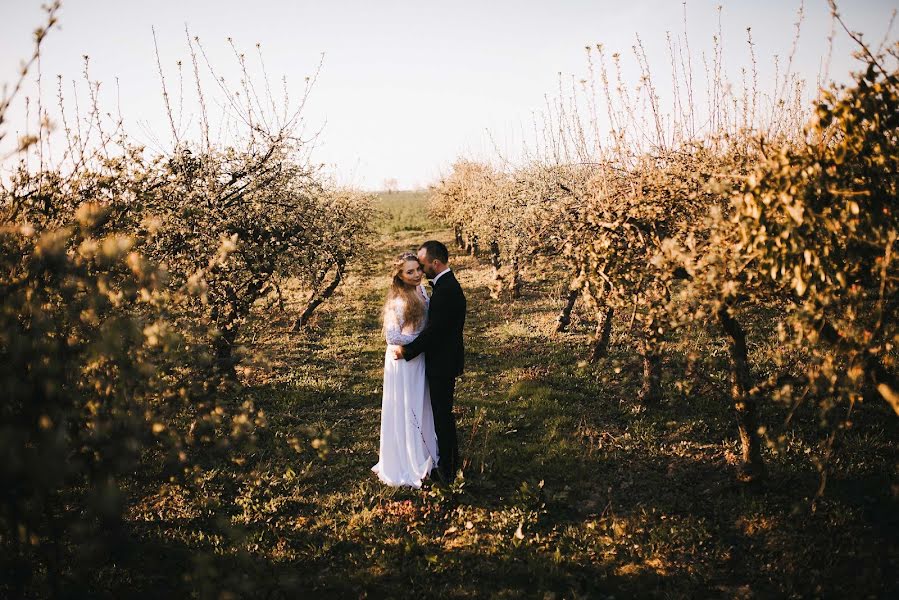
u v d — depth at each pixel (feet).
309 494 17.40
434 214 104.06
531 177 37.60
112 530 13.37
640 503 16.16
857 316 10.46
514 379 27.35
